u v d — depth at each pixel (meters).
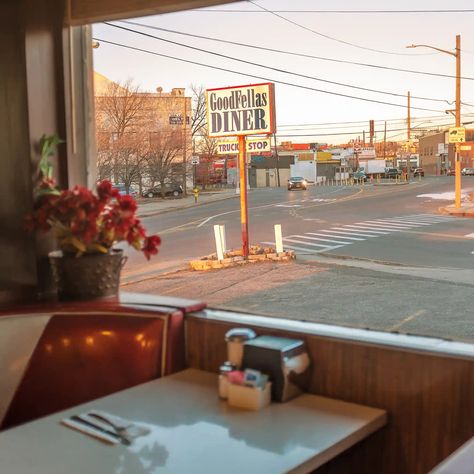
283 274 10.86
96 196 2.76
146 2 2.81
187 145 41.38
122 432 1.74
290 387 1.97
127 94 34.62
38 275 3.01
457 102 24.36
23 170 2.95
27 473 1.52
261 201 33.72
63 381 2.41
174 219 24.23
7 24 2.95
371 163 70.50
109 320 2.46
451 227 18.47
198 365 2.41
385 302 8.09
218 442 1.66
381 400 1.91
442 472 1.13
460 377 1.76
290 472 1.50
